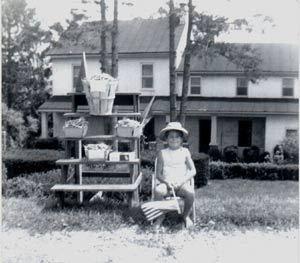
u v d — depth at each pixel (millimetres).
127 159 7184
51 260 4969
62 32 17047
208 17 15766
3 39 23609
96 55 22094
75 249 5348
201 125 22406
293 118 20547
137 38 23047
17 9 22656
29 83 25219
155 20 24047
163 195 6332
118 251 5277
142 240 5676
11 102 24250
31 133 23297
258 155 20547
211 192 10641
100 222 6379
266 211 6824
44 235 5906
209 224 6297
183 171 6562
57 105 21859
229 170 14383
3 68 24109
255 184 12695
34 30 22859
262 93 21656
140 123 8141
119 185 7098
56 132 22359
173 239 5734
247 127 21938
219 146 22188
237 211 6828
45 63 26922
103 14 16000
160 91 22141
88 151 7176
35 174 9664
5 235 5871
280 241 5641
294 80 21312
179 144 6668
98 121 21484
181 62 22344
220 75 22000
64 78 22906
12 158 12508
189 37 16172
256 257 5055
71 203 7527
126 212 6805
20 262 4895
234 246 5457
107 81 7336
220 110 20609
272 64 21609
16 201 7559
